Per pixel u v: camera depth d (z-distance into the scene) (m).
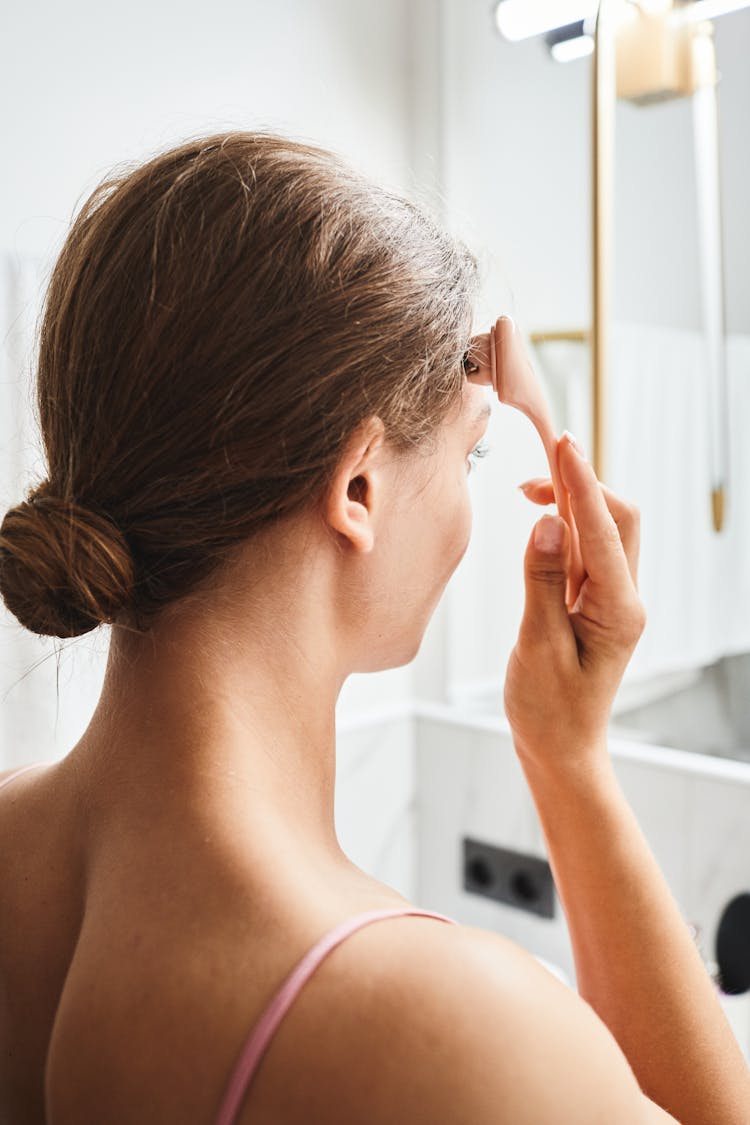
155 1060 0.30
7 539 0.38
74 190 1.06
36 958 0.37
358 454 0.37
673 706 1.19
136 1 1.09
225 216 0.35
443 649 1.42
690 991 0.49
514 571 1.39
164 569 0.37
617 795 0.53
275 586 0.38
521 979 0.30
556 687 0.52
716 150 1.08
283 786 0.37
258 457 0.36
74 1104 0.31
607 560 0.50
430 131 1.35
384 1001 0.28
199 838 0.33
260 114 1.21
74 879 0.37
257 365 0.35
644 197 1.14
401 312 0.38
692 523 1.15
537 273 1.29
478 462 1.40
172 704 0.36
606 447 1.21
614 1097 0.30
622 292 1.18
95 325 0.36
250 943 0.30
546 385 1.30
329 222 0.37
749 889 1.09
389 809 1.41
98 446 0.37
